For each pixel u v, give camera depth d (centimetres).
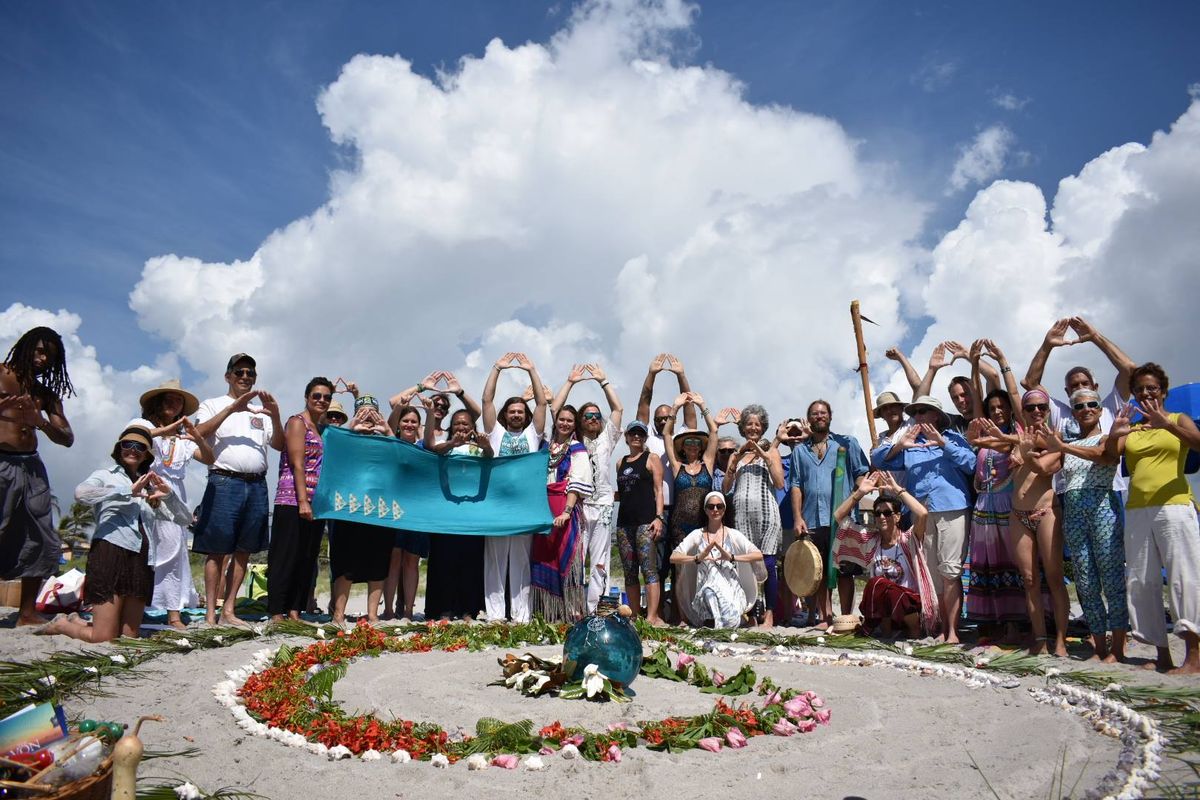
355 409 1116
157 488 881
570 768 527
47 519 919
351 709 657
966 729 617
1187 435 741
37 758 393
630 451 1188
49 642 827
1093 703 659
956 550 968
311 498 1069
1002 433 899
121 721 604
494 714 650
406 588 1166
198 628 968
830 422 1142
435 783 503
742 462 1171
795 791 490
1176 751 531
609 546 1182
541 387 1213
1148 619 774
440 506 1118
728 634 1034
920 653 893
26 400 870
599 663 711
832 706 691
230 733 586
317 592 1838
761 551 1134
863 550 1102
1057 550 858
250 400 985
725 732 592
